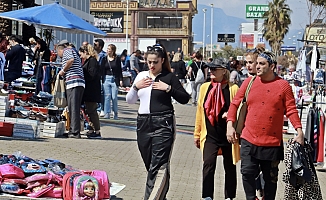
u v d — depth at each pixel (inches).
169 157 276.4
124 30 2856.8
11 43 566.9
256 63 275.7
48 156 402.6
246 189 271.4
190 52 2933.1
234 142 274.2
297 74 818.8
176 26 2856.8
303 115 569.6
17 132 468.1
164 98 276.4
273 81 267.7
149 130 276.4
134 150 462.3
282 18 2358.5
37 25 580.7
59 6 592.4
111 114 733.9
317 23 1191.6
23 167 295.6
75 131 494.9
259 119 266.1
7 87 536.1
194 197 326.6
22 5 835.4
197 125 303.1
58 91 494.0
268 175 273.4
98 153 434.0
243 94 272.7
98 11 2859.3
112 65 657.0
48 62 568.1
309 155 271.7
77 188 277.7
